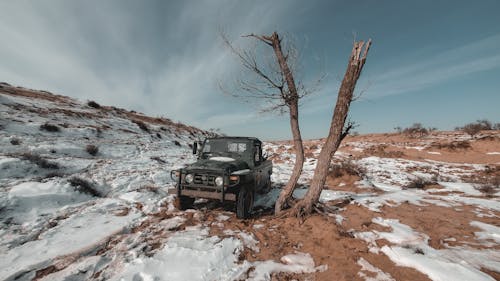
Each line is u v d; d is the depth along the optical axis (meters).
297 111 4.87
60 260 3.15
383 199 6.59
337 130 4.57
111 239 3.88
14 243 3.61
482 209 5.69
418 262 2.99
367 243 3.73
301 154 4.99
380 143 30.41
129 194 6.42
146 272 2.88
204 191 4.89
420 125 36.56
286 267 3.08
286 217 4.88
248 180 5.14
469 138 25.92
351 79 4.31
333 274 2.91
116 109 29.67
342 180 9.85
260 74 4.69
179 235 4.01
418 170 13.61
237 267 3.06
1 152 8.53
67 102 23.78
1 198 4.92
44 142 10.88
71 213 5.02
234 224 4.66
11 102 15.65
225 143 6.27
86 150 11.49
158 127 25.95
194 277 2.81
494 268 2.90
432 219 4.90
